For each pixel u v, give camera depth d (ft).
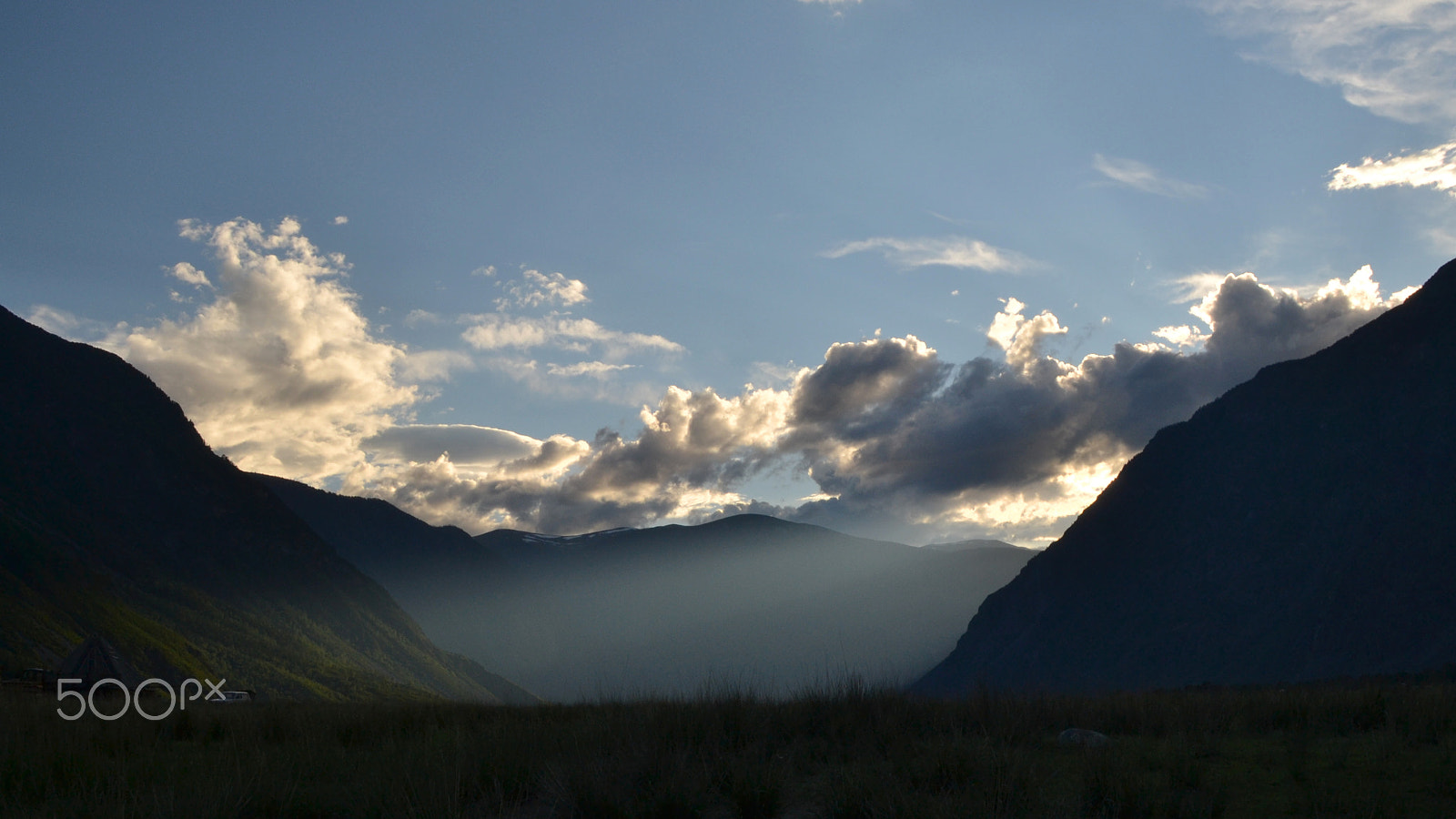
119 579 488.02
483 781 31.37
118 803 27.89
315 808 28.96
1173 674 402.52
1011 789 27.58
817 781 33.14
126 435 652.07
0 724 42.09
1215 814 27.99
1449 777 32.12
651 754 31.83
